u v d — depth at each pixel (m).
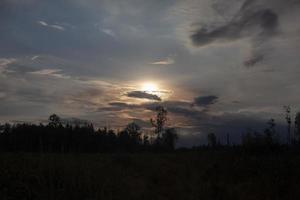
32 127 63.88
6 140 59.97
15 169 16.56
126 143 74.06
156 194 17.81
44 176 16.34
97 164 23.19
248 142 35.09
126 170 23.59
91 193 15.23
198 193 18.30
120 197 15.95
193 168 26.69
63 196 14.50
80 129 69.75
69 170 17.50
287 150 34.09
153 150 63.03
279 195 18.70
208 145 56.12
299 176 21.98
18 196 14.07
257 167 25.08
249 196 18.36
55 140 62.09
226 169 25.42
